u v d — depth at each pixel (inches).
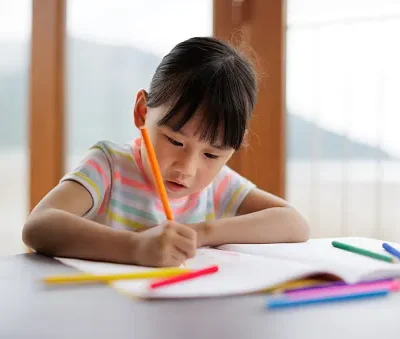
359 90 59.9
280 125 59.6
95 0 68.3
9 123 72.7
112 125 68.8
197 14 63.1
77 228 26.0
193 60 30.6
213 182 40.4
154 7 65.6
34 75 70.1
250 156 60.5
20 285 19.5
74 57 69.5
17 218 74.7
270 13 59.8
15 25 71.6
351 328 14.8
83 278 20.0
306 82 60.8
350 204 61.4
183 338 13.7
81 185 32.7
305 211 61.8
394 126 59.1
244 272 21.4
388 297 18.4
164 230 24.4
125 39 67.4
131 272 21.6
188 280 20.0
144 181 36.8
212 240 30.4
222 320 15.4
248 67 32.4
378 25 58.6
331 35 60.2
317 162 61.3
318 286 19.6
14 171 73.4
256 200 38.7
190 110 28.8
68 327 14.5
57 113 69.4
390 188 60.0
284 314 16.1
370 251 26.0
